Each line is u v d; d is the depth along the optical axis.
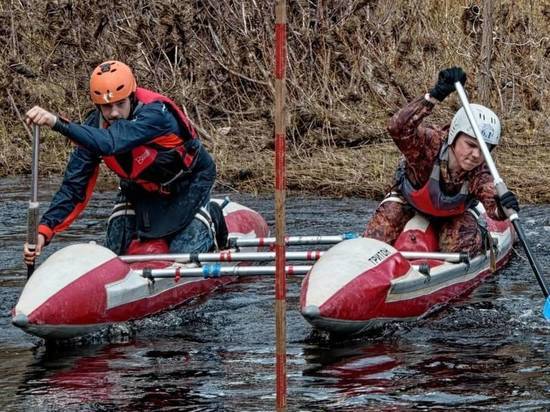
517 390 18.06
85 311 21.16
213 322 22.66
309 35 41.97
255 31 42.59
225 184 36.91
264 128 41.53
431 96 23.44
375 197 35.31
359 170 36.88
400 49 42.31
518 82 42.81
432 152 24.16
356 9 42.06
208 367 19.53
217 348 20.77
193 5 42.47
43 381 18.80
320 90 42.09
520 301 24.02
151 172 24.16
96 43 42.31
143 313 22.70
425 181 24.44
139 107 23.45
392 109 41.22
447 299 23.92
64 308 20.86
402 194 25.31
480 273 25.86
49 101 43.09
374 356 20.05
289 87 41.91
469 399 17.66
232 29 42.38
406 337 21.34
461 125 23.61
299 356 20.09
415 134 23.86
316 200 34.97
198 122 41.56
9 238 29.80
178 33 41.56
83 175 23.86
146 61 41.69
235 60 42.31
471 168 23.81
